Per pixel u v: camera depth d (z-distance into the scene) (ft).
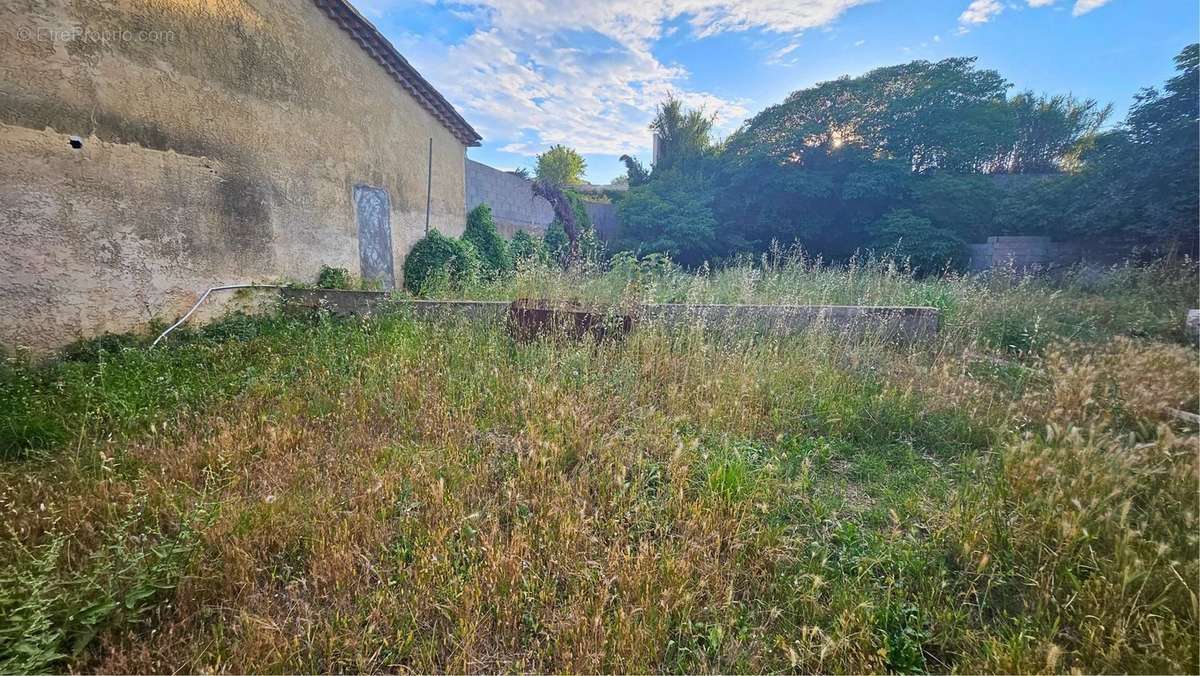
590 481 7.59
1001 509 6.69
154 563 5.52
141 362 11.53
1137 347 12.17
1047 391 10.19
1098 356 11.82
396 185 27.27
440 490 6.81
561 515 6.44
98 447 8.01
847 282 22.56
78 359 12.82
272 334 15.66
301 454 8.16
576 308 15.56
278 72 19.04
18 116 11.94
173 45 15.12
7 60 11.71
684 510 6.82
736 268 26.78
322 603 5.48
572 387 10.92
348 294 18.56
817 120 47.55
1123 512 5.74
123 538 5.60
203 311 16.31
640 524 6.65
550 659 4.89
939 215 40.81
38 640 4.36
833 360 12.98
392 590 5.56
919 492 7.81
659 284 21.54
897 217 41.55
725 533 6.49
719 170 53.42
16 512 6.13
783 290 20.15
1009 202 38.29
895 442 9.73
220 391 10.31
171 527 6.27
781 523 6.89
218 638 4.86
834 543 6.65
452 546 6.13
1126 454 7.12
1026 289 22.38
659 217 50.16
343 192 22.98
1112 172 29.53
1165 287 20.70
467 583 5.50
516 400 10.31
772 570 6.05
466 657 4.78
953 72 43.32
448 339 14.26
